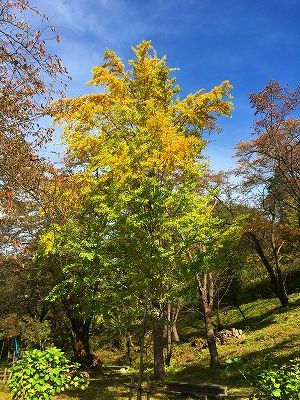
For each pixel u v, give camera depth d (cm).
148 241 906
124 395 1189
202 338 2411
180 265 946
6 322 2003
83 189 1060
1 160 827
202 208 1157
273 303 2759
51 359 676
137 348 2462
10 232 1430
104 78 1321
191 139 1143
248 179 2159
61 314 2323
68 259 1402
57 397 1142
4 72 743
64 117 1208
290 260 3128
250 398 524
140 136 1047
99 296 1031
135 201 946
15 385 654
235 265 2622
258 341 1923
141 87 1380
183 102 1377
